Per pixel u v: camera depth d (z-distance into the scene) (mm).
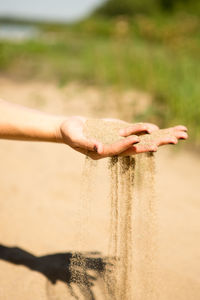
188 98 3883
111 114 4434
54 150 3395
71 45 13188
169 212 2266
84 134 1149
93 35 17531
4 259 1760
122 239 1351
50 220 2129
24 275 1644
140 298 1460
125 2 29469
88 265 1673
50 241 1919
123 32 9453
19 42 12891
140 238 1669
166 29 8586
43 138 1233
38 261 1749
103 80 6398
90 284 1561
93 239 1918
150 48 8391
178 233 2031
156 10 22391
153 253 1482
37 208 2266
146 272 1517
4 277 1629
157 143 1147
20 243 1898
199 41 7379
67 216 2178
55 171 2885
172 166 3012
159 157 3209
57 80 6949
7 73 7734
